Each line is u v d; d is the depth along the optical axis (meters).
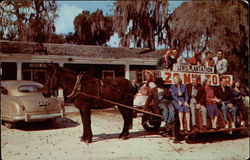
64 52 17.84
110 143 7.32
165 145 7.09
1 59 15.16
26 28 16.77
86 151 6.53
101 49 20.53
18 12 14.88
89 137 7.33
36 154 6.19
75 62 17.59
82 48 19.78
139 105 8.80
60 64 17.11
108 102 7.68
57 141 7.55
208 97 7.48
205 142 7.48
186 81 8.01
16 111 8.65
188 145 7.16
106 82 7.70
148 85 9.07
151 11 26.53
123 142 7.42
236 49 19.94
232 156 6.13
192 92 7.34
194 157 6.04
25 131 8.92
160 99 7.59
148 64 20.48
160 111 7.66
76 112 13.34
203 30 19.69
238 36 19.48
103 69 20.70
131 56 20.09
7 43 16.47
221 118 7.54
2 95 9.23
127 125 7.88
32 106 8.81
